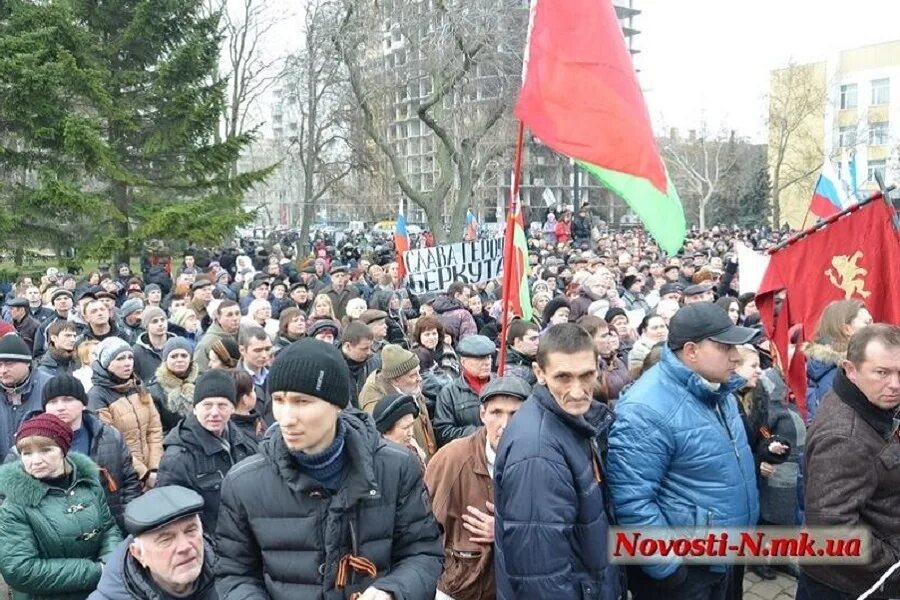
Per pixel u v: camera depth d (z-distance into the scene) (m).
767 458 4.44
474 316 10.56
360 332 6.25
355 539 2.46
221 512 2.55
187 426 4.23
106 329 7.77
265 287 11.22
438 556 2.67
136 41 20.84
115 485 4.30
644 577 3.48
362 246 34.97
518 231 6.87
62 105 19.73
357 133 28.16
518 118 4.27
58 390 4.21
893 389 2.94
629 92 4.20
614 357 6.45
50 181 18.22
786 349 5.15
